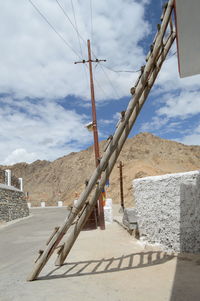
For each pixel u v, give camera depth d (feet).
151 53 19.63
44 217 91.81
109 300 14.70
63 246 22.25
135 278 18.15
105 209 57.57
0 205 80.43
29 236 46.26
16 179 121.70
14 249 34.71
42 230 53.62
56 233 20.20
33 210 146.30
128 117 20.03
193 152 383.86
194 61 21.08
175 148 392.06
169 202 25.30
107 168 20.66
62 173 430.61
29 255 29.76
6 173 107.76
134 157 360.28
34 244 37.45
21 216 98.53
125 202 171.83
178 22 17.06
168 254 23.72
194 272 18.43
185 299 14.19
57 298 15.40
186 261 21.24
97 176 20.31
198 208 23.11
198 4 15.44
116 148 20.45
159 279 17.61
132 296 15.07
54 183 423.64
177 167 323.37
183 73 23.12
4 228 64.75
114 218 64.39
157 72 20.12
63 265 22.50
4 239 44.86
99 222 46.91
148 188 27.63
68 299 15.16
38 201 310.65
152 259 22.65
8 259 28.63
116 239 33.55
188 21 16.78
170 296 14.71
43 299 15.37
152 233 27.02
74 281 18.30
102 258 24.16
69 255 25.90
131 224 36.24
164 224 25.57
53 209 145.59
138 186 28.89
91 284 17.49
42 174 468.75
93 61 56.18
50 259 24.88
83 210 21.40
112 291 16.03
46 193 396.57
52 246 19.63
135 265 21.29
